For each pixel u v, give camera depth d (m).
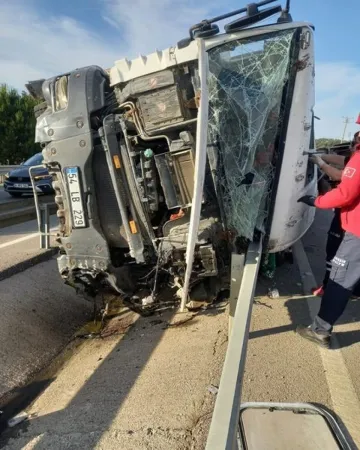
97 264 3.87
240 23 3.43
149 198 3.62
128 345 4.15
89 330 4.88
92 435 2.73
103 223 3.85
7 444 2.90
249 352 3.42
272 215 3.71
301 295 4.59
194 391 2.97
